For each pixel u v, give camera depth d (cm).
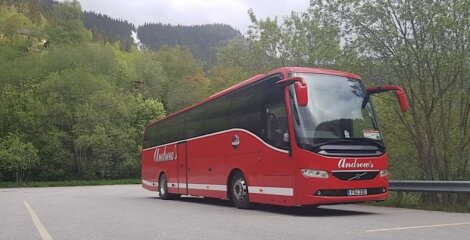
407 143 1789
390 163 1847
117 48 11856
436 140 1638
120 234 863
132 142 5703
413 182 1337
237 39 3114
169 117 2045
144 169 2408
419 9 1503
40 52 6981
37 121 5400
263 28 2692
